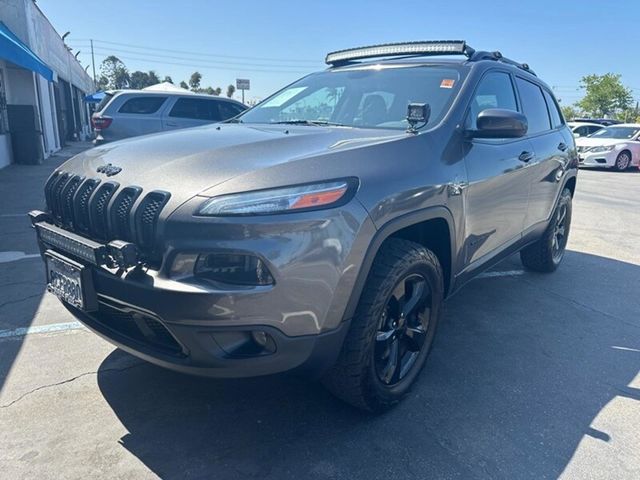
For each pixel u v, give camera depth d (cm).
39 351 318
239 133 279
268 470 221
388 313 255
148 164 229
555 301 434
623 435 252
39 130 1489
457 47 347
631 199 1055
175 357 209
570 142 489
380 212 224
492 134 286
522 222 395
